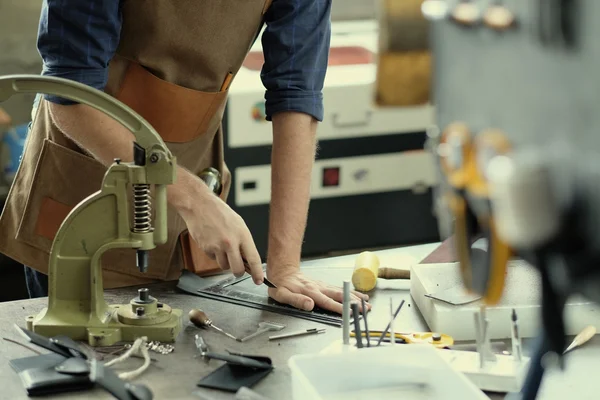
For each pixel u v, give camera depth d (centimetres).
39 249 169
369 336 125
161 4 150
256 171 277
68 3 136
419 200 298
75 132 142
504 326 127
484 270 44
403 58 37
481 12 35
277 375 115
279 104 162
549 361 57
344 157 284
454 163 40
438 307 130
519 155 36
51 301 127
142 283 160
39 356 117
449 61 36
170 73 158
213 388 110
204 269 164
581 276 39
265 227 284
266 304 143
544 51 34
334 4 319
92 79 140
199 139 171
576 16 33
